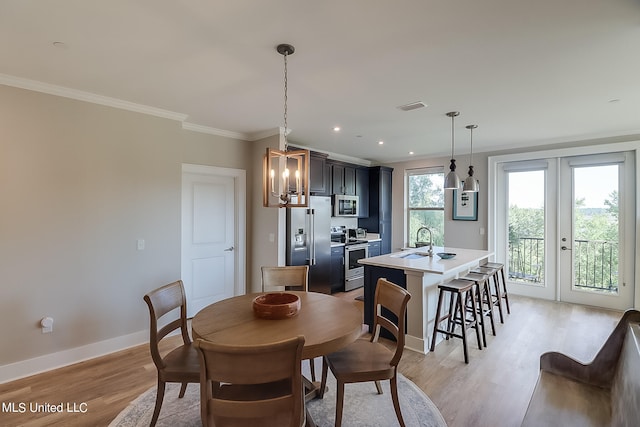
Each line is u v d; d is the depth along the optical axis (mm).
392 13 1686
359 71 2408
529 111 3350
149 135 3309
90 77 2539
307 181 2096
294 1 1587
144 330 3293
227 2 1603
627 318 1799
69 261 2834
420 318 3121
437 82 2609
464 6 1625
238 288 4434
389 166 6688
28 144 2629
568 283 4672
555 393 1790
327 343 1585
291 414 1433
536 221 4926
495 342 3293
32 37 1944
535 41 1968
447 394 2361
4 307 2541
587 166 4512
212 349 1232
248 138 4500
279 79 2557
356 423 2041
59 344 2787
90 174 2938
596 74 2439
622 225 4246
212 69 2387
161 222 3402
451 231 5695
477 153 5426
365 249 5891
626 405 1416
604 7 1622
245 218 4504
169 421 2061
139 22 1784
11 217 2562
